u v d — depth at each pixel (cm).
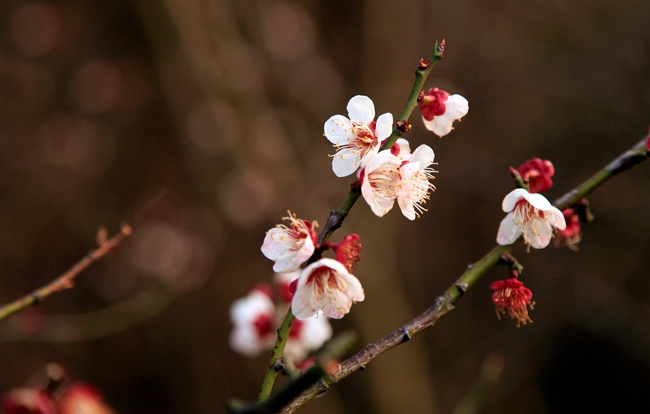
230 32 627
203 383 665
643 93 621
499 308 159
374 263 590
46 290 190
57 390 123
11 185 679
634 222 604
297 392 94
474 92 725
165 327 671
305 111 664
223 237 630
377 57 641
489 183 693
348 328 567
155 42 605
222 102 603
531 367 658
